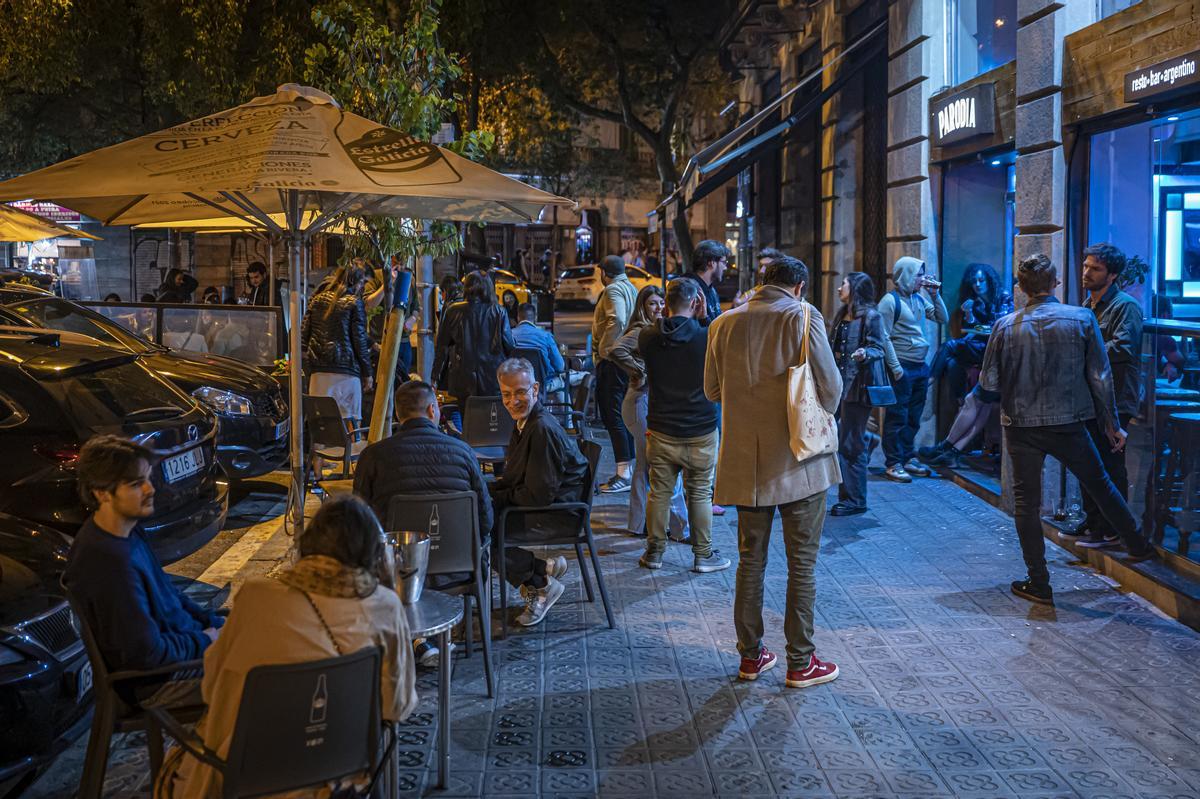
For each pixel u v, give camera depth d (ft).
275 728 9.56
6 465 18.97
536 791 13.96
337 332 32.91
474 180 16.53
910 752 15.05
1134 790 13.93
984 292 33.71
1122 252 24.17
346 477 28.81
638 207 163.02
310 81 27.53
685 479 23.89
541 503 19.43
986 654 18.76
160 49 56.65
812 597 17.34
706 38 71.87
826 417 17.01
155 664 12.13
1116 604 21.38
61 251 89.35
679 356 23.02
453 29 57.98
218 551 25.62
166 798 10.57
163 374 29.55
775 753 15.03
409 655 10.61
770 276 17.35
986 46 32.22
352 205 19.66
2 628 13.74
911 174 35.91
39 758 13.87
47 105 76.33
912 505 29.86
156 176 15.76
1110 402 20.77
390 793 12.14
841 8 47.85
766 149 52.16
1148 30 21.85
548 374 32.96
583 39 76.74
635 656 18.80
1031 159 26.73
